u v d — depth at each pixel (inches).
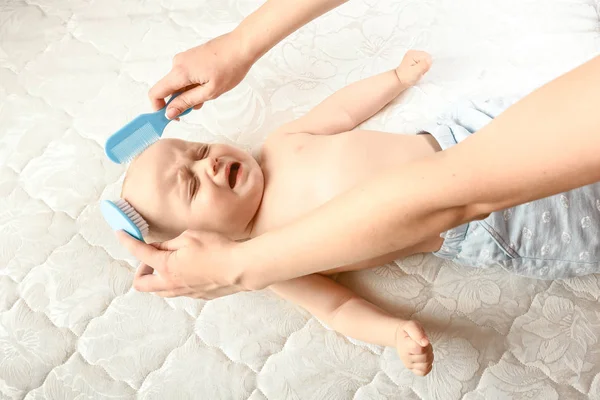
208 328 40.6
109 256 42.3
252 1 49.6
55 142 45.5
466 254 38.0
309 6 30.3
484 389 38.2
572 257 36.4
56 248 42.5
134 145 35.8
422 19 46.9
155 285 29.0
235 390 39.1
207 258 25.9
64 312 41.0
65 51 48.7
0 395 39.3
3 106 46.9
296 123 43.4
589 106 14.7
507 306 39.8
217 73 32.4
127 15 49.7
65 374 39.7
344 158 39.7
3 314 41.0
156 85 33.4
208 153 40.2
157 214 38.6
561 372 38.2
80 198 43.7
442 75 45.1
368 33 47.1
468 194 17.4
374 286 41.1
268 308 40.9
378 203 19.0
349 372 39.2
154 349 40.2
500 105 39.1
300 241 21.6
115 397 39.2
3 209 43.5
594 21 45.5
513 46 45.3
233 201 38.6
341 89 44.1
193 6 49.7
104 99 46.9
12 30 49.4
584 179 15.9
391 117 44.5
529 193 16.9
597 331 38.9
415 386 38.6
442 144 38.1
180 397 39.1
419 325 35.2
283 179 40.8
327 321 39.4
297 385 39.0
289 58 46.9
